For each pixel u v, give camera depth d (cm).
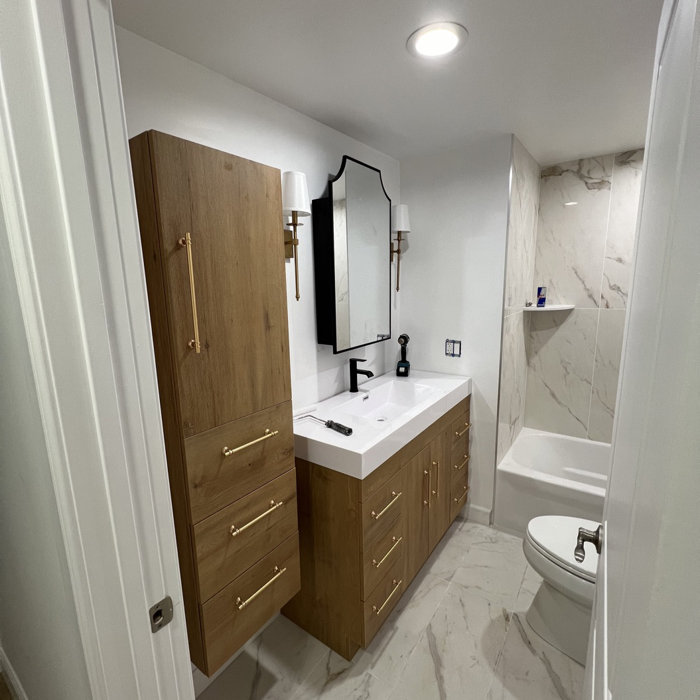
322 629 165
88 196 52
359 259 205
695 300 21
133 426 61
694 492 21
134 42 117
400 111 174
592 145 225
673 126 35
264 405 124
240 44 124
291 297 176
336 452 142
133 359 60
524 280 257
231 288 111
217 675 155
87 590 59
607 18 113
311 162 180
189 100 132
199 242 102
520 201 229
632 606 33
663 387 29
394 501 161
